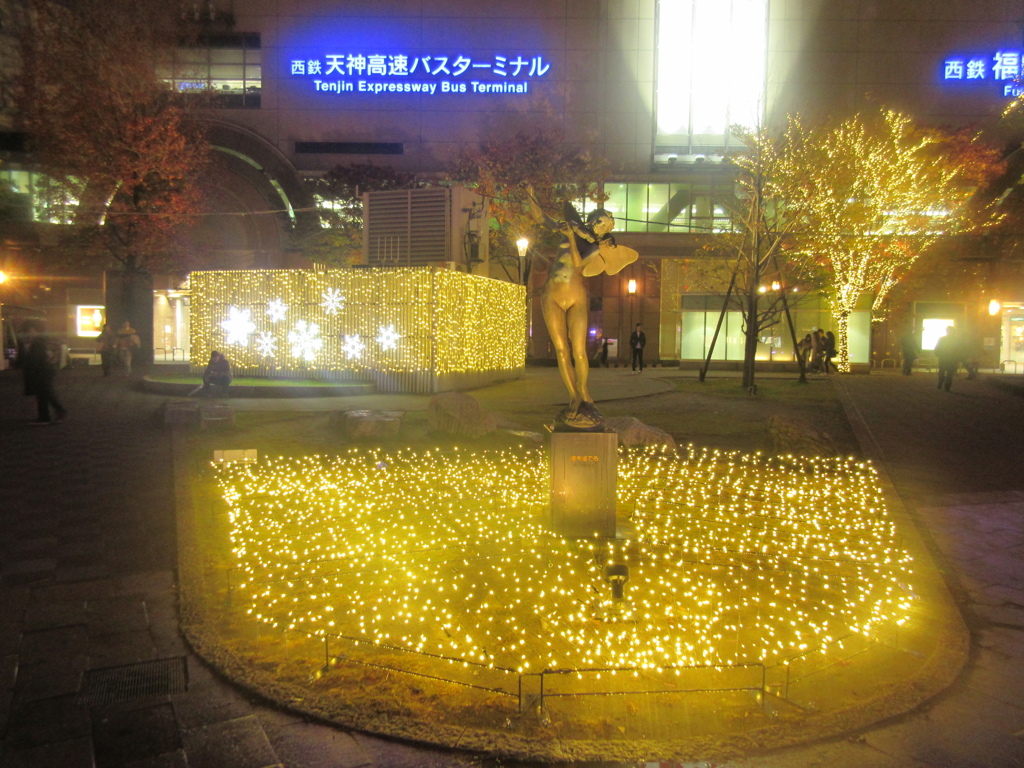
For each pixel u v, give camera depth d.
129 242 31.48
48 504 8.25
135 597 5.57
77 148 29.81
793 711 4.09
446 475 10.50
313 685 4.26
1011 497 9.55
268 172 44.03
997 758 3.70
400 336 19.97
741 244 24.97
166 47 33.72
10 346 29.78
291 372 21.41
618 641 5.03
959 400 19.89
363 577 6.22
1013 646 5.07
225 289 22.08
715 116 43.75
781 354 38.62
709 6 43.50
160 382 19.59
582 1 44.25
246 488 9.48
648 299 41.94
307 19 45.16
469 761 3.60
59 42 30.09
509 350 26.66
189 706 4.04
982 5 42.22
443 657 4.32
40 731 3.78
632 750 3.66
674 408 18.06
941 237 33.09
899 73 42.62
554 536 7.38
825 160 29.44
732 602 5.84
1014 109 33.84
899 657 4.85
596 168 37.53
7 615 5.21
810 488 10.15
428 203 24.89
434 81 45.16
